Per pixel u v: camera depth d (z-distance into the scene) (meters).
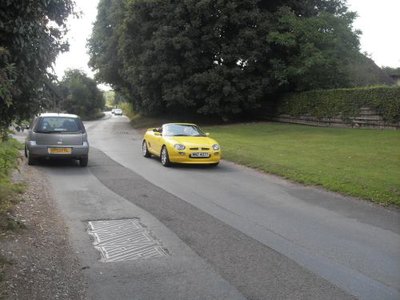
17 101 4.82
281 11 30.00
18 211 7.34
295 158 14.39
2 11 4.19
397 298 4.46
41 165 13.25
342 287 4.70
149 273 5.02
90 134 28.52
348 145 17.56
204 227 6.91
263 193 9.74
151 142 15.22
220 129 27.23
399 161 13.46
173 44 29.11
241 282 4.78
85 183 10.47
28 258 5.28
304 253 5.77
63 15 4.83
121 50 33.56
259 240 6.30
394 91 22.02
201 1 28.50
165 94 31.22
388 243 6.27
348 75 30.19
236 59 29.92
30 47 4.54
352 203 8.83
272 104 32.03
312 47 27.75
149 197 9.03
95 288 4.59
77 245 5.96
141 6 30.66
